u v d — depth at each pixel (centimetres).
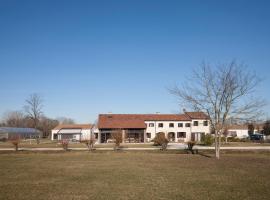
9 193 1440
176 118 7950
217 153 3225
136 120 7606
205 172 2117
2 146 5488
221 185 1630
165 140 4438
